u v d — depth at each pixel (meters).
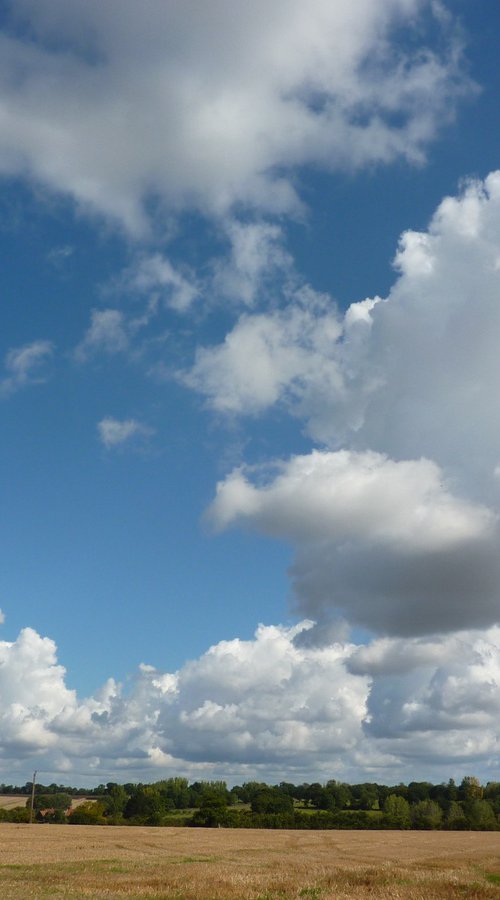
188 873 43.72
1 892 31.62
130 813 176.62
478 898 33.59
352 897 32.69
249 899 31.45
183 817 171.25
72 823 159.00
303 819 159.38
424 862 57.44
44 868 46.22
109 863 51.09
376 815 173.38
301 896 32.88
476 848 79.19
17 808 179.12
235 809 179.50
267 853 67.19
